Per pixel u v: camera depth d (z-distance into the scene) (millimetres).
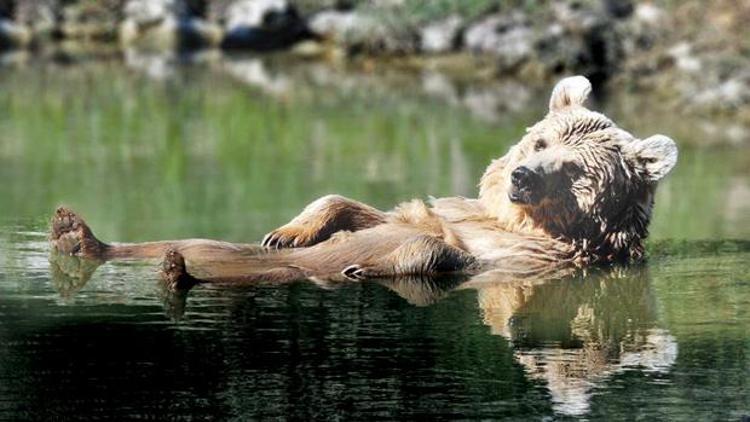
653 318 25875
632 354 23188
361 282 28625
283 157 52406
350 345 23562
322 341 23734
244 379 21469
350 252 29609
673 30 75875
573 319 25719
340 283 28469
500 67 76938
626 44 75375
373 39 83750
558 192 30094
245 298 26906
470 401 20469
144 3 90188
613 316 25969
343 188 45531
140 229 37656
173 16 89062
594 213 30344
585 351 23344
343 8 89250
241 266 29203
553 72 75500
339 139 56875
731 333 24672
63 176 47375
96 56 82875
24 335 23844
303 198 43531
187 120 61344
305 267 29203
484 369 22172
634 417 19844
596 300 27281
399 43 83375
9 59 81125
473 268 29875
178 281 27375
